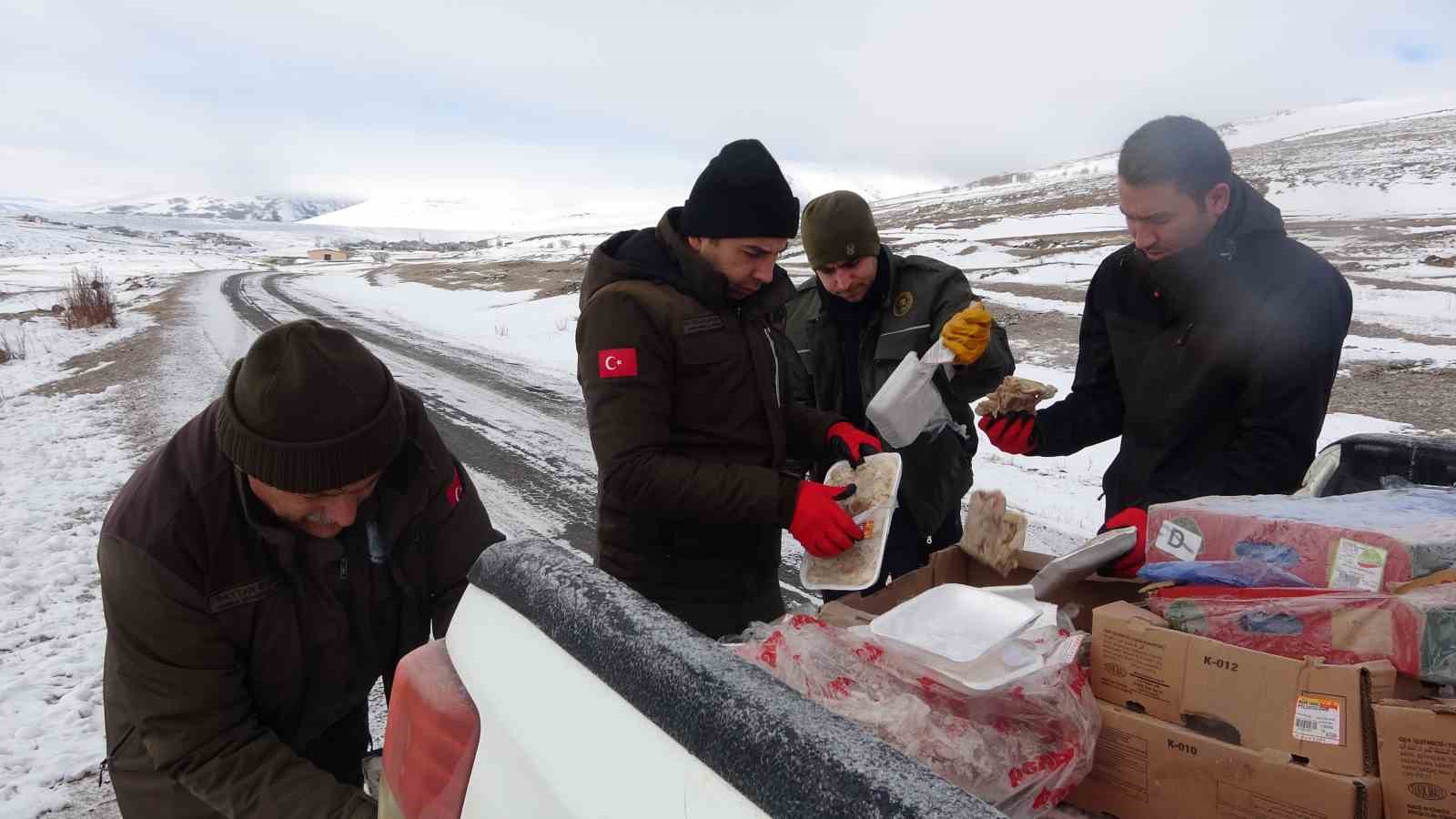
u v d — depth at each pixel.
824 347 3.10
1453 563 1.07
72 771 3.24
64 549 5.59
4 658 4.12
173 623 1.43
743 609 2.14
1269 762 1.00
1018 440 2.37
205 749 1.51
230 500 1.46
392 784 1.26
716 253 1.93
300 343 1.32
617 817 0.87
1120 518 1.67
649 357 1.91
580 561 1.23
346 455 1.34
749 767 0.79
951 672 1.14
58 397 11.70
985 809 0.67
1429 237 27.77
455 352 14.99
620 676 0.97
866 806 0.70
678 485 1.82
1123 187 2.09
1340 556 1.16
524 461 7.46
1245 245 2.04
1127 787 1.14
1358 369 11.48
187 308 25.95
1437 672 0.95
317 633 1.60
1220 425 2.15
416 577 1.76
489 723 1.11
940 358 2.37
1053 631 1.24
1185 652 1.10
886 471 1.88
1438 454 1.96
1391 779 0.91
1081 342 2.55
